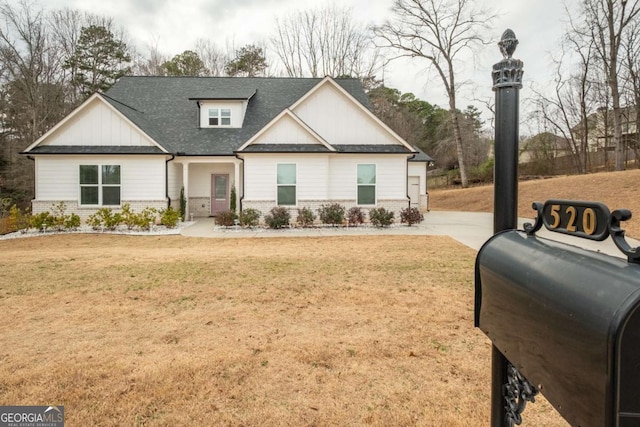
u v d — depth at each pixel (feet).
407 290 20.58
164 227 50.52
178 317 16.67
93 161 53.06
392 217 51.47
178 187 60.18
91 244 39.29
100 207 53.16
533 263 4.75
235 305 18.19
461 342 13.93
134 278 23.12
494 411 6.32
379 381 11.29
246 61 137.28
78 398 10.47
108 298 19.33
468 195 95.55
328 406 10.07
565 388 3.91
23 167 89.71
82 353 13.15
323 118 57.16
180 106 66.74
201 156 56.80
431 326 15.47
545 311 4.26
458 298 19.20
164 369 11.99
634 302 3.12
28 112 97.30
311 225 51.47
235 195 56.70
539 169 108.47
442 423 9.32
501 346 5.57
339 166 55.26
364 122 57.36
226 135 61.46
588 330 3.50
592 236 4.22
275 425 9.33
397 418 9.53
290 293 20.04
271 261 28.19
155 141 53.47
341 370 11.94
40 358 12.78
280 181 53.72
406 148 56.13
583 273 3.87
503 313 5.48
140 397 10.50
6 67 94.02
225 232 47.14
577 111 103.91
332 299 19.04
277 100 68.95
